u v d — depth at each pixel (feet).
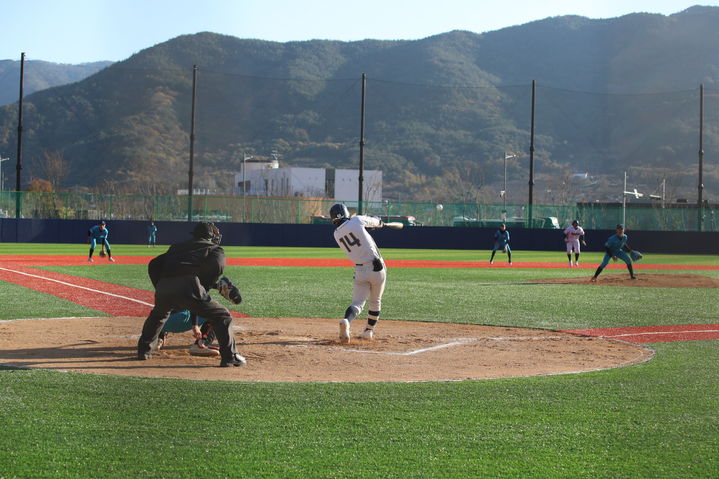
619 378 28.91
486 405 24.12
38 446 19.04
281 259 123.13
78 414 22.13
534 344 38.32
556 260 135.44
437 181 527.81
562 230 184.96
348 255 38.17
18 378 27.07
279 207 198.49
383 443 19.77
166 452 18.75
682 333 43.21
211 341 33.99
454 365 31.96
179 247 31.09
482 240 186.39
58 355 32.22
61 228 180.96
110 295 59.57
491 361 33.12
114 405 23.30
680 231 181.57
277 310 52.21
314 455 18.69
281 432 20.62
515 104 620.90
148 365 30.42
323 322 46.06
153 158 495.00
